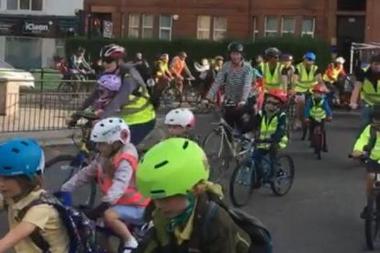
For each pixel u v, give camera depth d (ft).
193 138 31.73
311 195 36.68
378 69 39.17
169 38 159.84
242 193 33.24
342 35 149.38
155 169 10.55
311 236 28.84
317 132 49.85
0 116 58.13
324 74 101.81
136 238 19.72
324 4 149.38
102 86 28.19
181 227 11.06
